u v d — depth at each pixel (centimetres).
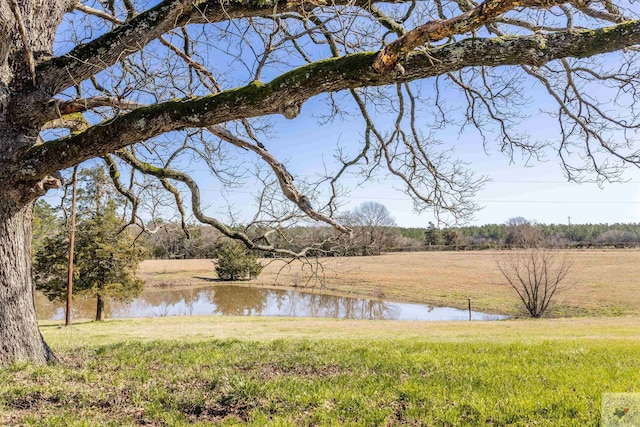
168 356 610
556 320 1823
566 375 479
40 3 474
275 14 417
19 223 492
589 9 421
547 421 341
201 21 445
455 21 306
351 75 366
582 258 4450
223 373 496
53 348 716
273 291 3341
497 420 347
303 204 532
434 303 2777
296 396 407
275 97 387
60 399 389
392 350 676
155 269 4616
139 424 346
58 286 2036
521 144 698
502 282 3391
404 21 568
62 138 450
